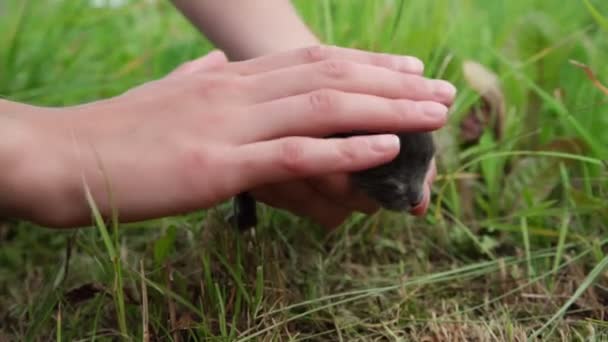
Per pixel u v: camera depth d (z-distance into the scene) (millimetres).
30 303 551
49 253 627
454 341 513
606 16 882
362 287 572
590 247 569
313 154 466
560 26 824
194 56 854
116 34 956
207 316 525
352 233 625
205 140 479
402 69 521
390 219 626
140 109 493
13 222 663
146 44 934
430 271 593
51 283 544
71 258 604
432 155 504
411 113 481
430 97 501
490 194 643
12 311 564
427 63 697
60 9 916
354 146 466
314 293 555
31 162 470
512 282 563
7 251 634
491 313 542
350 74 498
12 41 797
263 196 545
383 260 609
